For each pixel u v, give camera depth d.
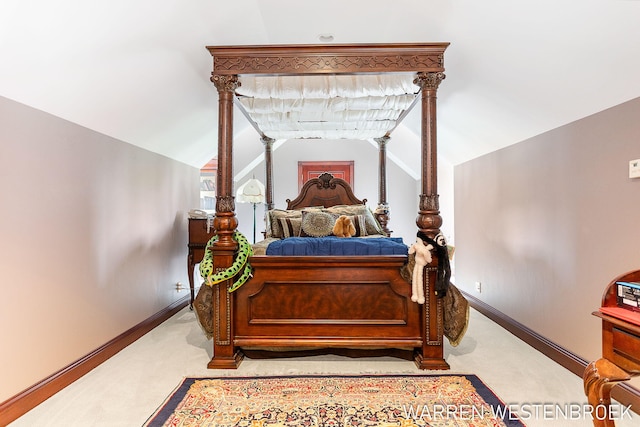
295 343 2.41
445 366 2.31
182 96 2.89
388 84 2.52
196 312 2.53
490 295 3.53
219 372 2.30
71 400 1.97
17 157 1.85
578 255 2.29
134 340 2.90
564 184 2.42
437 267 2.30
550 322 2.57
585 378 1.38
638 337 1.21
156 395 2.01
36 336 1.96
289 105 3.07
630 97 1.90
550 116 2.46
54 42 1.72
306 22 2.47
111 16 1.80
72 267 2.25
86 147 2.39
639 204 1.86
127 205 2.90
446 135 3.87
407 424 1.73
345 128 3.92
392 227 6.41
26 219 1.91
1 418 1.73
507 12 1.94
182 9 2.07
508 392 2.03
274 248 2.54
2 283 1.77
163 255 3.57
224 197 2.36
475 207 3.91
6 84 1.75
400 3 2.22
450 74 2.74
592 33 1.75
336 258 2.41
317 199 4.77
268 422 1.75
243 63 2.34
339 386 2.09
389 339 2.40
